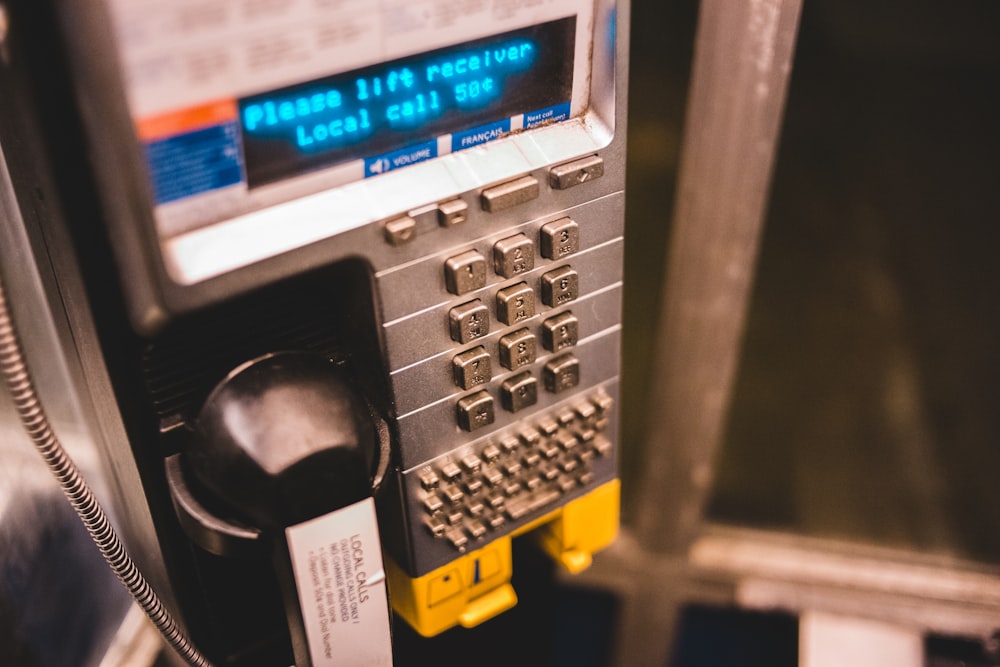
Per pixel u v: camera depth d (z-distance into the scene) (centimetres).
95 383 43
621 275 49
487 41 40
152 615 42
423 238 41
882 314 148
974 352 143
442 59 39
